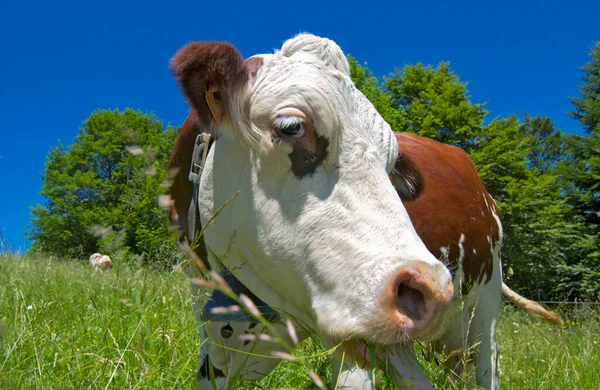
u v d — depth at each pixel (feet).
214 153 3.45
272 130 3.00
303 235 2.95
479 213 5.13
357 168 2.97
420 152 5.10
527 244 26.11
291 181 3.00
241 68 3.06
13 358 3.64
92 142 44.21
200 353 4.19
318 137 2.98
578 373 5.98
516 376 5.66
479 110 31.22
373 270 2.73
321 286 2.91
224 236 3.38
